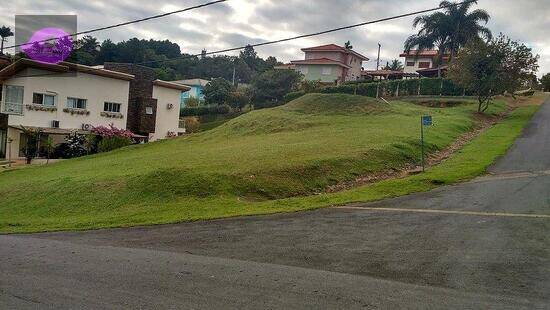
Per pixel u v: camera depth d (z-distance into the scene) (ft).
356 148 61.87
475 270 21.35
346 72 242.17
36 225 40.06
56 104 124.47
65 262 25.02
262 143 78.69
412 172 53.01
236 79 355.77
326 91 174.81
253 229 31.96
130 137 128.47
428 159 62.13
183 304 17.83
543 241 25.57
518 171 49.70
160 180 47.09
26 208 48.44
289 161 54.13
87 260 25.34
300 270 22.11
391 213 34.42
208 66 353.72
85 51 222.48
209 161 58.65
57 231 36.47
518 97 172.65
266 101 198.70
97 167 71.46
